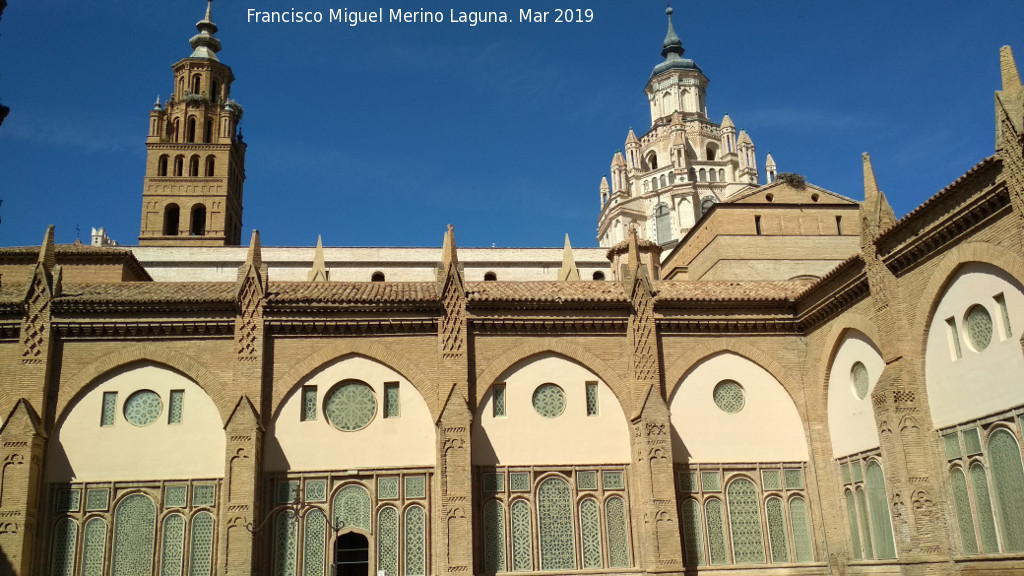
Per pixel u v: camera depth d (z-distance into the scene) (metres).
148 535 32.94
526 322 36.22
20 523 31.16
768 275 49.53
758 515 36.22
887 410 31.03
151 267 67.38
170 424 33.94
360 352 35.16
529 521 34.66
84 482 33.12
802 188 52.53
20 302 33.75
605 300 36.72
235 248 68.88
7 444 31.83
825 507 36.38
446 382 34.84
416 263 69.94
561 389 36.28
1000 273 27.44
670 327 37.41
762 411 37.47
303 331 35.12
